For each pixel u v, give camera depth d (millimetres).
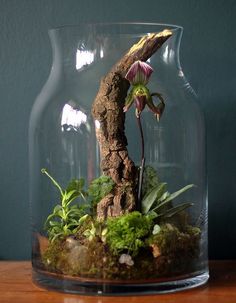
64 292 1151
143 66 1119
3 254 1462
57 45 1216
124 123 1161
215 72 1427
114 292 1112
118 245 1094
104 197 1146
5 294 1156
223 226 1438
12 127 1447
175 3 1427
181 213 1179
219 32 1427
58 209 1184
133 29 1173
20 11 1437
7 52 1440
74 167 1186
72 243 1127
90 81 1180
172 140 1195
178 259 1133
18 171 1451
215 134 1433
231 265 1362
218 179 1437
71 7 1432
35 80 1440
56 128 1198
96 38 1176
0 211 1458
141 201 1153
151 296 1123
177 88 1213
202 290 1163
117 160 1146
